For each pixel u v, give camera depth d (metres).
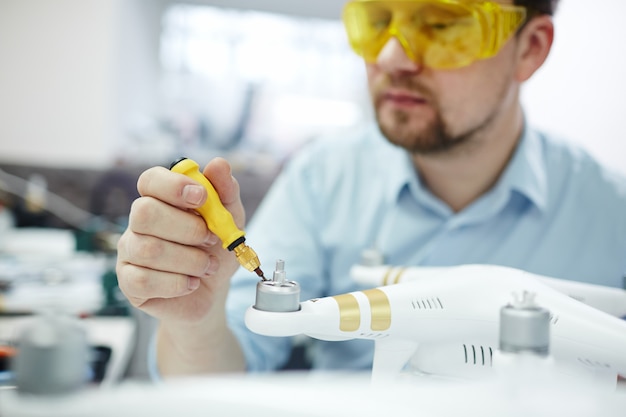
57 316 0.28
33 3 1.81
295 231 0.96
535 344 0.28
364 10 0.68
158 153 1.92
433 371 0.39
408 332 0.38
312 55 2.11
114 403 0.22
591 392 0.25
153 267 0.49
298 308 0.36
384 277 0.54
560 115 1.35
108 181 1.79
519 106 0.85
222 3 2.08
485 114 0.73
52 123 1.86
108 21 1.84
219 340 0.65
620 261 0.85
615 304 0.45
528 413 0.23
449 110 0.71
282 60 2.11
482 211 0.85
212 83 2.08
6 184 1.76
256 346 0.79
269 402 0.23
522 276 0.40
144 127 2.01
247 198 1.75
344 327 0.36
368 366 0.82
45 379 0.23
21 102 1.84
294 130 2.09
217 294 0.59
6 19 1.81
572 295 0.45
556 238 0.86
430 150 0.75
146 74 2.06
